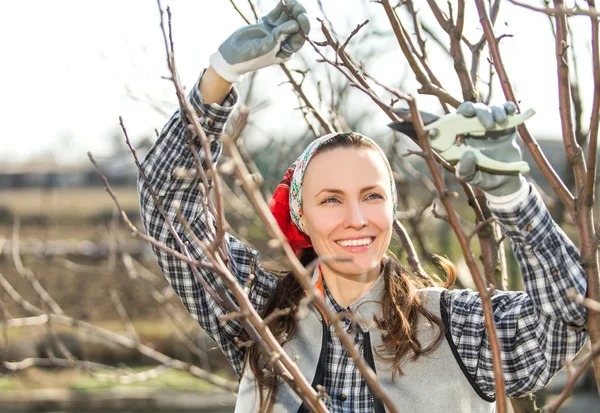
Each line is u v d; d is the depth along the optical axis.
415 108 1.30
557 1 1.62
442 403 1.80
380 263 1.95
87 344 9.93
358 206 1.84
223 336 2.05
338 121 2.87
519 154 1.48
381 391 1.23
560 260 1.55
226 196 4.12
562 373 8.11
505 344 1.72
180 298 2.03
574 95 2.53
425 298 1.90
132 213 15.45
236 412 1.95
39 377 9.58
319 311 1.92
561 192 1.62
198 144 1.92
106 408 8.93
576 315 1.56
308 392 1.36
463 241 1.34
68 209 16.22
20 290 11.02
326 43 1.86
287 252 1.22
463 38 2.21
